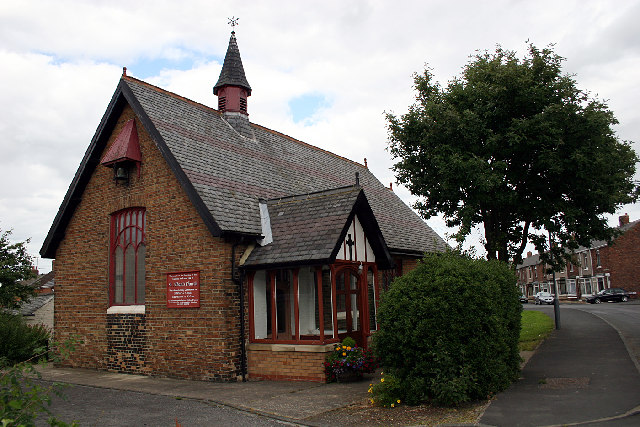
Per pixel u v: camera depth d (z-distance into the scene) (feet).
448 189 47.14
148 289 43.83
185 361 40.65
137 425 26.13
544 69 47.37
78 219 50.83
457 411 26.76
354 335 42.88
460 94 49.24
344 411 28.19
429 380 28.22
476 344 28.14
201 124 52.54
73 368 48.91
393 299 29.84
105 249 48.06
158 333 42.68
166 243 43.04
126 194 46.93
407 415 26.63
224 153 50.49
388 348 29.53
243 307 40.11
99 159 50.01
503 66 47.21
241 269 40.27
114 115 49.01
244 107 61.00
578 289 192.03
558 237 52.75
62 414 28.81
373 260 46.01
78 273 50.03
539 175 48.37
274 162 57.62
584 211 49.29
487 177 44.42
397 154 52.44
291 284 41.73
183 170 41.55
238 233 39.60
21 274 78.43
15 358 50.29
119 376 43.32
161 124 46.09
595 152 45.32
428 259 31.58
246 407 29.50
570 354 43.80
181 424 26.18
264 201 46.93
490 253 52.70
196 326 40.29
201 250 40.70
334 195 43.39
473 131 46.65
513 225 53.93
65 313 50.60
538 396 28.96
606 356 41.60
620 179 50.14
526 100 45.57
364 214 43.78
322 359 37.22
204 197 40.45
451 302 28.14
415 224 70.18
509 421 24.31
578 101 46.11
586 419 23.95
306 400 31.09
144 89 49.29
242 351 39.60
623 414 24.38
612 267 164.76
